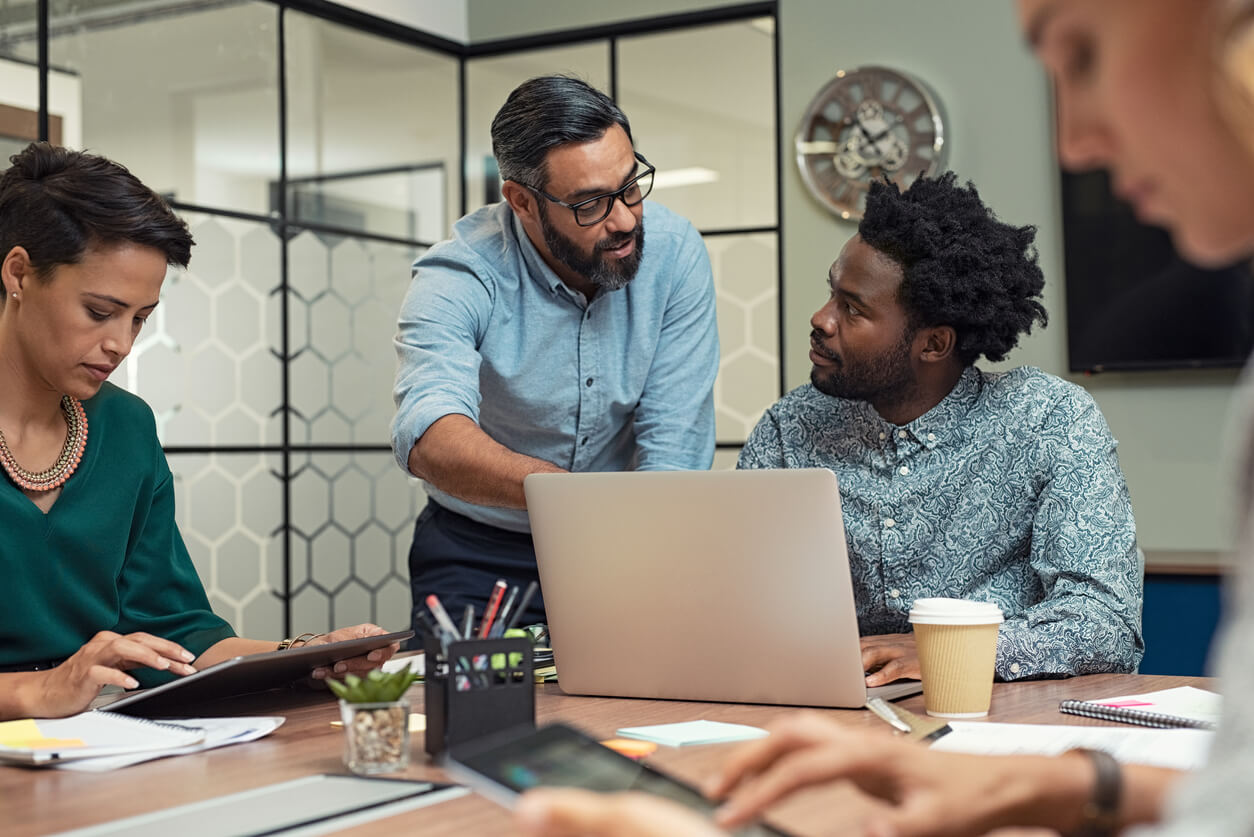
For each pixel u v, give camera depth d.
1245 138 0.51
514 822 0.91
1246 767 0.53
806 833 0.88
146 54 3.72
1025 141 3.92
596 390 2.16
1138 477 3.78
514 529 2.20
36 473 1.60
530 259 2.09
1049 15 0.57
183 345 3.82
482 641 1.11
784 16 4.25
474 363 2.05
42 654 1.60
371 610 4.38
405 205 4.58
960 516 1.76
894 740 0.76
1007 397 1.76
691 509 1.40
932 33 4.04
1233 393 3.64
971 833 0.74
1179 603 2.76
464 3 4.80
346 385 4.32
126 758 1.14
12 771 1.13
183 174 3.83
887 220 1.73
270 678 1.43
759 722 1.30
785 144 4.25
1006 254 1.74
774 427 1.95
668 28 4.46
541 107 1.92
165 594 1.75
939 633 1.31
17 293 1.51
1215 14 0.50
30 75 3.41
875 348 1.74
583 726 1.29
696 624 1.42
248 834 0.89
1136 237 3.71
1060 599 1.61
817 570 1.34
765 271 4.32
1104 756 0.77
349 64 4.38
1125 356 3.74
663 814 0.56
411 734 1.26
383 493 4.44
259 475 4.02
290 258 4.15
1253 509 0.58
